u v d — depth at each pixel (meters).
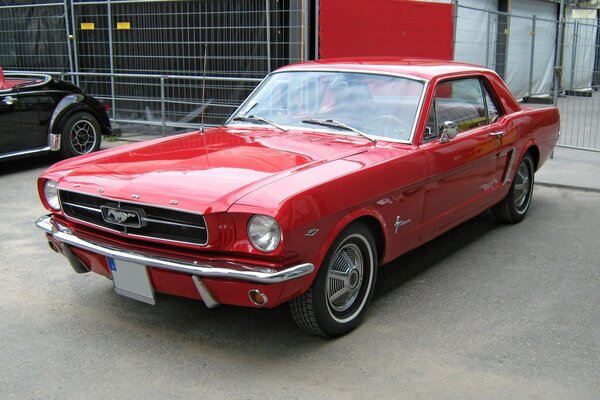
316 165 3.57
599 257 5.10
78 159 4.07
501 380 3.20
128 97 10.98
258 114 4.80
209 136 4.46
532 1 16.03
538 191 7.42
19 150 8.04
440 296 4.29
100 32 11.02
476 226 5.95
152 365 3.36
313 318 3.46
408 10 9.72
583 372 3.28
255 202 3.07
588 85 17.09
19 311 4.03
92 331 3.76
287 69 5.05
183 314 4.00
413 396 3.06
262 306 3.13
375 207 3.70
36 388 3.13
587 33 16.38
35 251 5.16
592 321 3.90
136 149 4.18
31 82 8.41
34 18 11.58
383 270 4.79
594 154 9.59
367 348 3.55
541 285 4.49
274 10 9.41
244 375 3.26
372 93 4.48
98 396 3.06
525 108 6.01
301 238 3.13
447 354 3.47
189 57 10.23
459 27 13.47
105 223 3.52
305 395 3.07
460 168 4.54
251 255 3.12
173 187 3.30
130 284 3.46
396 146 4.09
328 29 8.81
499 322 3.88
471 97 5.02
